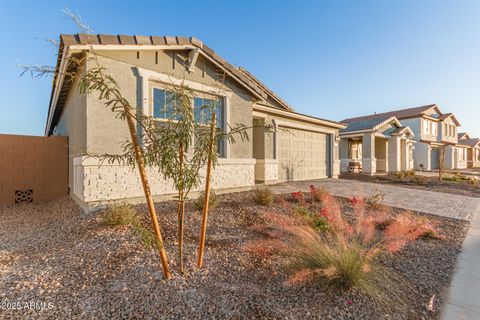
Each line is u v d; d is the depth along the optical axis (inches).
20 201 287.7
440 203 305.6
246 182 321.4
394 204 291.6
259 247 143.4
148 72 231.1
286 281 109.2
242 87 316.8
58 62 189.3
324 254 114.0
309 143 496.7
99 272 111.3
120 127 215.6
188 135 102.2
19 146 287.6
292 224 173.0
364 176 640.4
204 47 261.9
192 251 134.7
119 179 215.8
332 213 197.5
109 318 82.5
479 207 291.4
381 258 138.6
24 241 158.9
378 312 90.9
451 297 103.3
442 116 1155.9
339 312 89.7
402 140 832.9
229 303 91.9
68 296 94.4
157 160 99.8
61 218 211.9
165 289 98.2
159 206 219.3
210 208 215.9
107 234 151.6
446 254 149.8
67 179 312.3
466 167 1385.3
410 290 107.0
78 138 238.2
